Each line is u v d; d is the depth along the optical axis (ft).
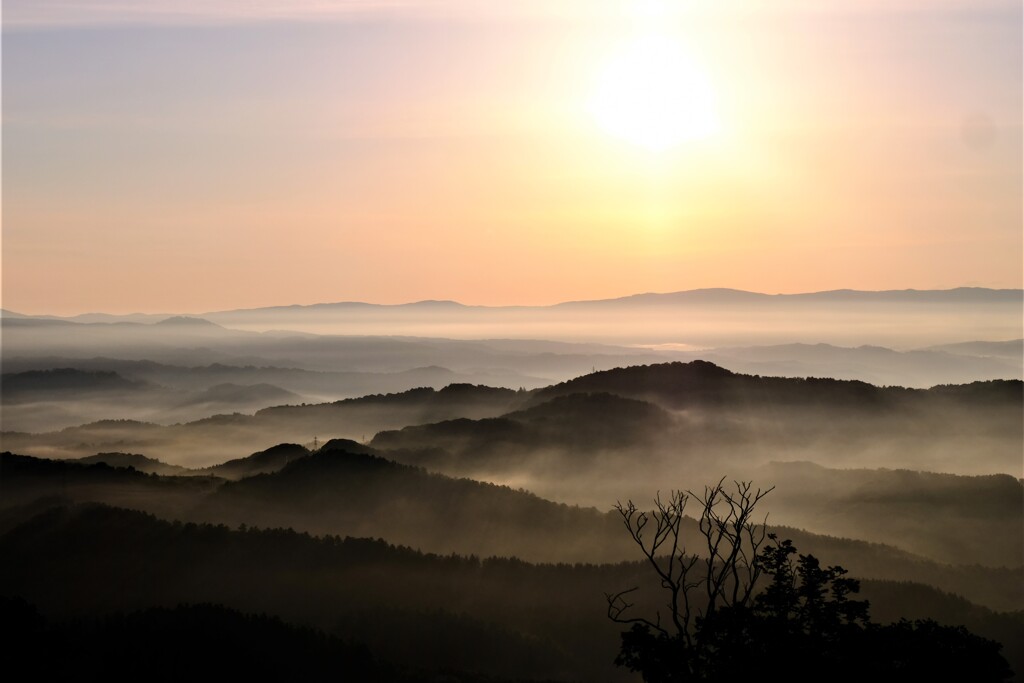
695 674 187.32
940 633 183.93
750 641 185.78
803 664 175.73
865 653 180.04
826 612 188.75
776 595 192.24
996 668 178.50
